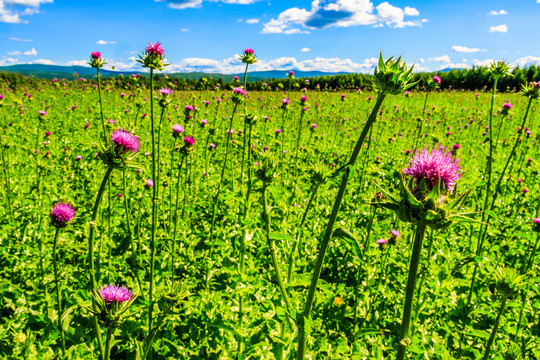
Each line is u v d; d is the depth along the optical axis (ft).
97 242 17.94
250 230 13.75
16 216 20.45
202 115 48.88
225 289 15.39
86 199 23.41
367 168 26.66
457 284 16.24
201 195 24.93
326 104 72.13
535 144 45.80
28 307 13.66
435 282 16.03
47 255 16.97
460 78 162.40
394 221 21.50
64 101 67.00
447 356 11.05
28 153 32.32
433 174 7.08
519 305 11.93
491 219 23.32
